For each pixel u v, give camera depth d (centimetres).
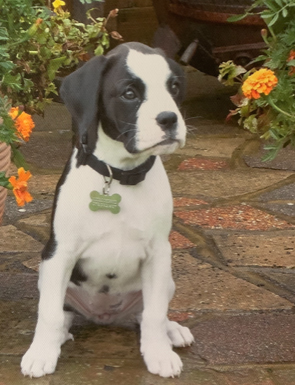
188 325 193
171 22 319
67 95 172
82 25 233
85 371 179
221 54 309
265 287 206
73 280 184
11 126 184
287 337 189
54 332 178
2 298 200
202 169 272
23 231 229
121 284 184
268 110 188
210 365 181
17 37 200
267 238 228
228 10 296
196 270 212
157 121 167
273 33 186
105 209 175
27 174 180
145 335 181
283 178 266
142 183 177
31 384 175
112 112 171
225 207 246
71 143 296
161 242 179
